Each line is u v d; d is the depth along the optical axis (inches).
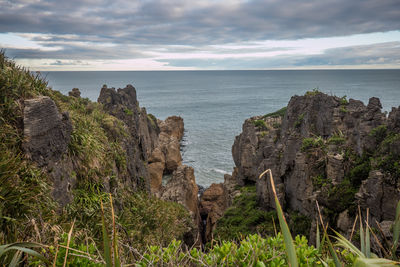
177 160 2802.7
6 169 274.5
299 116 1376.7
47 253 128.8
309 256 126.3
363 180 744.3
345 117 1042.7
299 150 1029.8
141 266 132.8
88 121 693.9
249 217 1237.7
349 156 842.8
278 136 1632.6
